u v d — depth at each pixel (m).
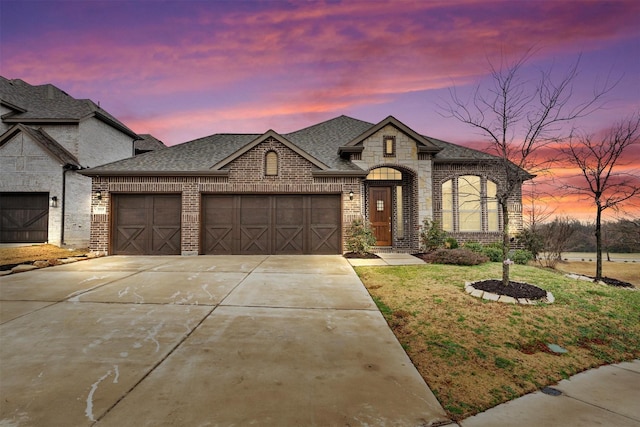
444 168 12.77
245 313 4.69
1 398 2.45
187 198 11.13
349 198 11.32
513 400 2.71
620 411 2.59
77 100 16.91
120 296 5.58
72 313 4.64
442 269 8.07
